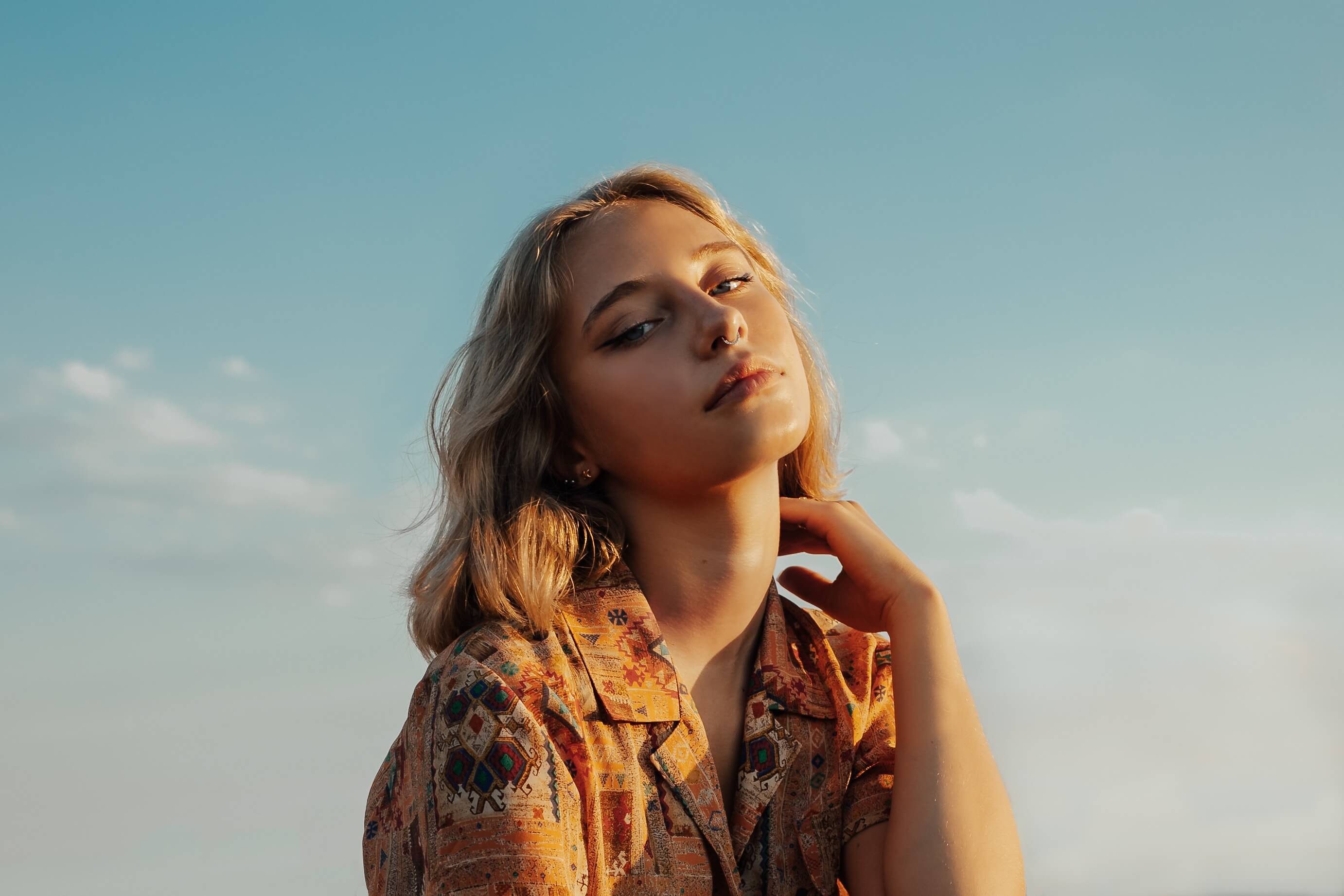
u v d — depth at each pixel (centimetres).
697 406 167
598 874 148
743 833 163
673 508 175
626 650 165
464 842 142
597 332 178
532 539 170
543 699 153
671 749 159
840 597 196
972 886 160
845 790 176
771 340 175
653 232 182
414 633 190
